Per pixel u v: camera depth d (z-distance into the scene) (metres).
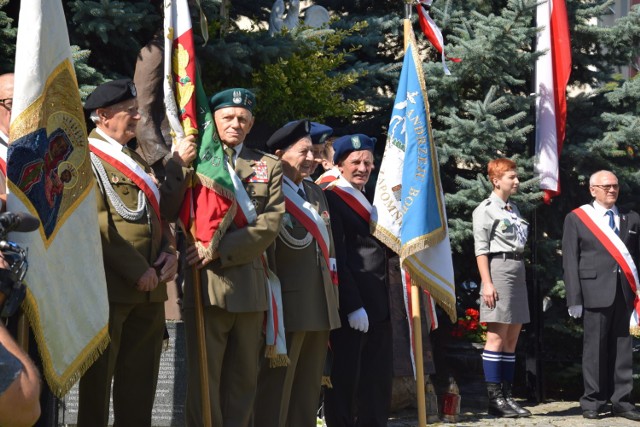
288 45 9.43
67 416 7.25
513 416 9.38
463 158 10.23
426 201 7.28
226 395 5.80
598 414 9.45
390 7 11.36
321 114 10.08
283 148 6.52
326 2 11.55
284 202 5.99
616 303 9.49
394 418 8.90
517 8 10.18
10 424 2.41
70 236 4.28
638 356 11.18
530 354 10.49
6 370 2.39
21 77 4.19
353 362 6.90
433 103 10.62
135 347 5.52
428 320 8.25
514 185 9.45
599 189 9.68
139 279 5.23
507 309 9.28
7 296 2.70
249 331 5.82
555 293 10.78
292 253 6.35
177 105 5.78
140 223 5.38
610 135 10.85
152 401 5.61
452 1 10.93
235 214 5.66
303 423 6.52
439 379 10.84
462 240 10.36
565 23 10.54
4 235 2.72
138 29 8.64
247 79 9.62
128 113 5.45
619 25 11.17
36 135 4.15
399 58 11.43
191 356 5.76
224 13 8.96
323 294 6.41
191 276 5.75
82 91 8.06
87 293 4.32
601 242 9.53
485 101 10.16
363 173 7.14
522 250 9.46
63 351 4.13
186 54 5.80
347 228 7.08
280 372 6.27
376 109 11.12
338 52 10.88
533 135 10.69
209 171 5.63
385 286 7.14
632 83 11.03
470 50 10.19
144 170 5.54
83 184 4.39
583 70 11.63
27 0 4.25
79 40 8.71
